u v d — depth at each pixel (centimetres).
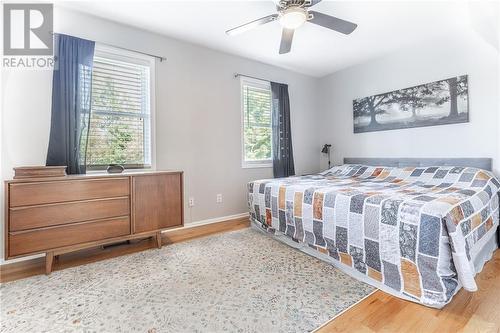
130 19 261
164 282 180
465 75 280
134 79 283
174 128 305
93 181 212
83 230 208
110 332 130
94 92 259
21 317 143
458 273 143
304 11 191
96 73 260
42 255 227
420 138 321
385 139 358
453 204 162
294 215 241
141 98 288
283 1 191
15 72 220
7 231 180
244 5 236
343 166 378
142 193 236
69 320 140
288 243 250
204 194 330
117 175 223
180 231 300
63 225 199
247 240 267
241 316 142
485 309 143
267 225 279
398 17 255
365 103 382
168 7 238
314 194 223
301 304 153
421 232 151
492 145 264
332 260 208
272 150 388
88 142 254
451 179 250
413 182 271
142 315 144
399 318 139
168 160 301
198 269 200
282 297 160
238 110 360
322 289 170
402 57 336
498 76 259
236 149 360
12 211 181
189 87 315
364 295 163
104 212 217
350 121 405
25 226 185
